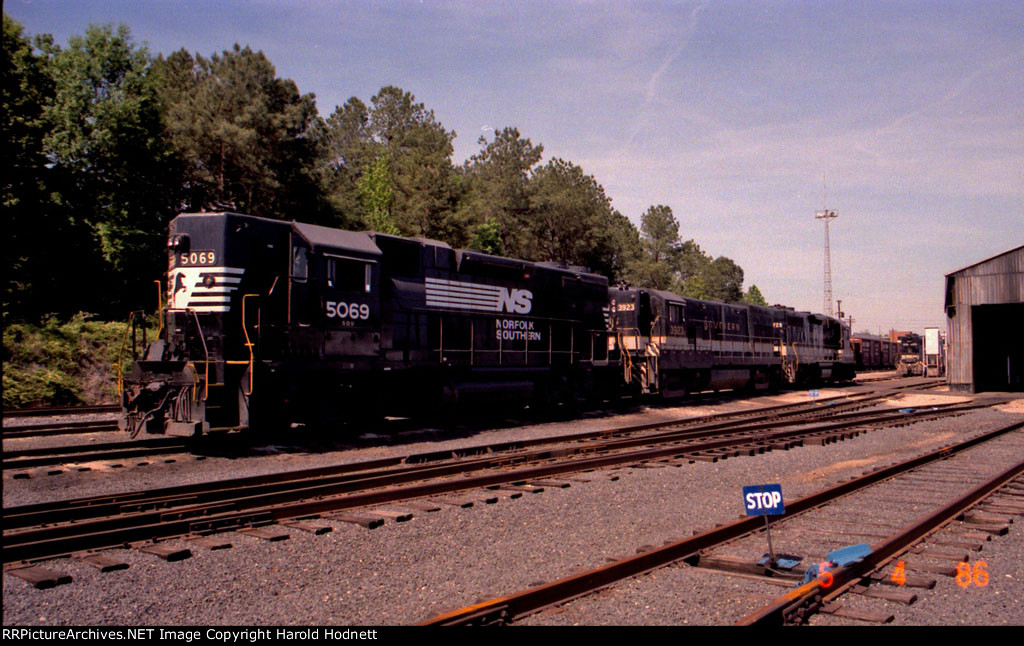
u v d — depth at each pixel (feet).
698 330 84.84
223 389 37.68
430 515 24.72
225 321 37.91
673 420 57.93
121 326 81.46
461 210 172.14
